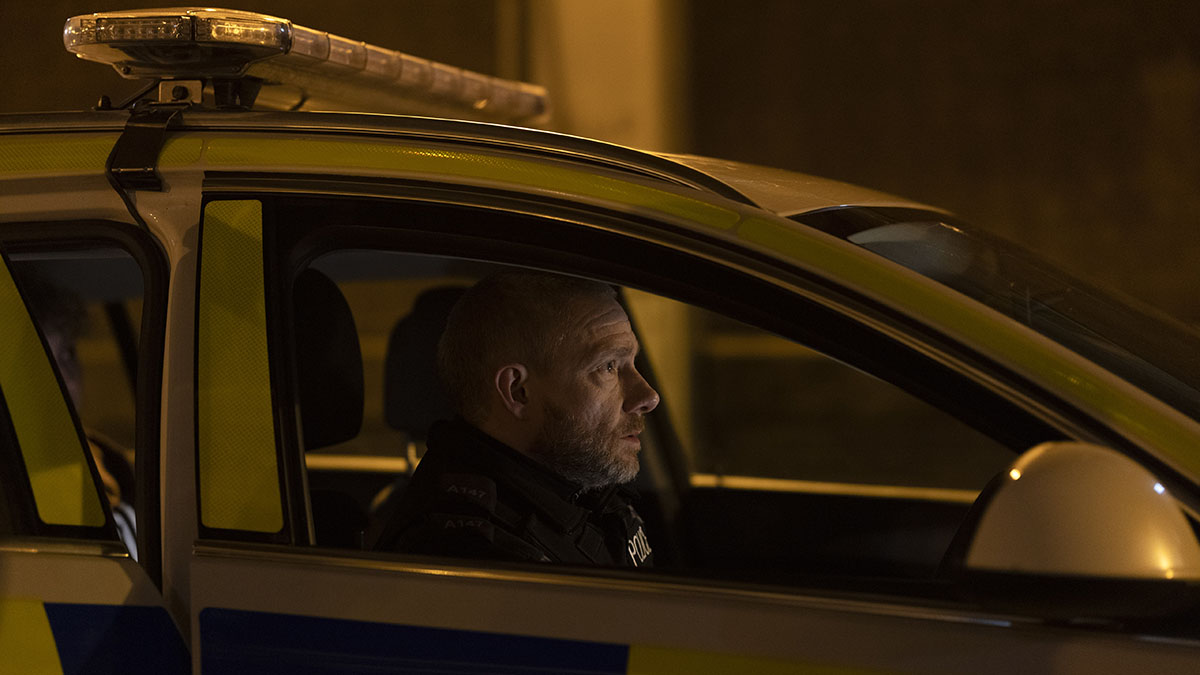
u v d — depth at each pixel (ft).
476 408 6.85
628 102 33.24
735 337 46.60
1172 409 5.09
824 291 5.37
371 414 27.45
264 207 5.91
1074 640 4.82
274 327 5.81
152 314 5.93
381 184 5.84
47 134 6.29
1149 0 47.85
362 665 5.43
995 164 50.16
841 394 41.52
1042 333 5.75
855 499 10.05
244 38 6.32
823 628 5.05
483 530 6.23
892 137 51.21
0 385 6.07
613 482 7.04
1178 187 48.08
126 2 26.81
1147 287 48.73
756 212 5.60
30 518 5.99
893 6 50.75
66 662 5.80
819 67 51.72
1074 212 49.37
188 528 5.75
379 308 47.01
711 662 5.11
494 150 5.88
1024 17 49.29
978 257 6.67
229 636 5.57
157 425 5.86
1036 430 5.07
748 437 36.96
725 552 10.18
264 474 5.70
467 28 51.75
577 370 6.75
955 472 31.40
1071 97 49.11
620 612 5.24
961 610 4.97
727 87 52.80
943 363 5.19
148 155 6.05
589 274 5.61
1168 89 47.96
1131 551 4.34
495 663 5.31
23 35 49.90
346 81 7.53
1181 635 4.77
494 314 6.78
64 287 9.38
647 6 33.22
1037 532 4.41
